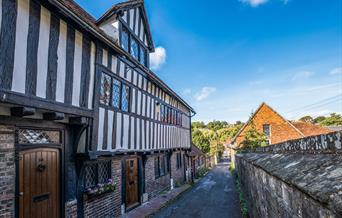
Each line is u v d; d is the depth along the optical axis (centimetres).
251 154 845
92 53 678
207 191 1561
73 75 600
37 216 543
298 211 234
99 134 707
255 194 612
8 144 480
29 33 480
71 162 659
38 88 496
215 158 4347
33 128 546
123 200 959
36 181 548
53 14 541
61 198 616
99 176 808
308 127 3175
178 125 1677
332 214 155
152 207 1082
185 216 987
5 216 464
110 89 780
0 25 422
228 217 965
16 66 449
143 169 1167
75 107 600
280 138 2864
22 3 466
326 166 213
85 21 570
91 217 736
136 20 1047
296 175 244
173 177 1661
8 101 428
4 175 467
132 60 853
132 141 931
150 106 1140
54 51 542
